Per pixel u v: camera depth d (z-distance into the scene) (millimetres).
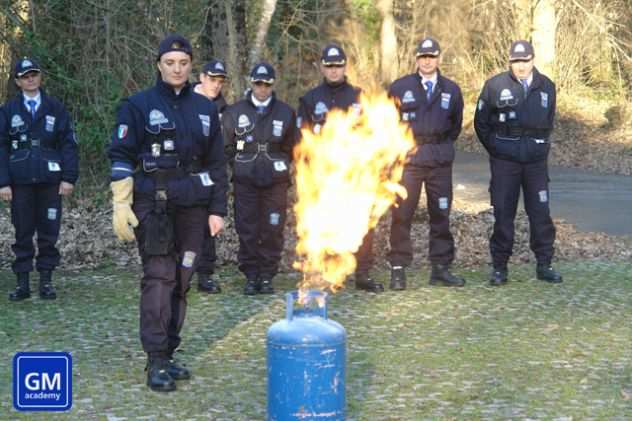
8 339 7230
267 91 8789
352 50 29078
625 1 31453
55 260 8727
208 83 9016
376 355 6859
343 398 5281
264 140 8773
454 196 17844
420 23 31531
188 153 6062
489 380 6277
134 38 15219
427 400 5867
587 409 5695
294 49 20453
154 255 6020
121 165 5953
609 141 28125
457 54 33156
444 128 9109
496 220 9320
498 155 9266
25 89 8484
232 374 6406
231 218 12016
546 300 8688
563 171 23031
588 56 32875
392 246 9172
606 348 7082
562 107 31250
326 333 5191
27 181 8445
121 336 7352
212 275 9609
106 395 5949
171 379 6066
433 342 7227
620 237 12633
